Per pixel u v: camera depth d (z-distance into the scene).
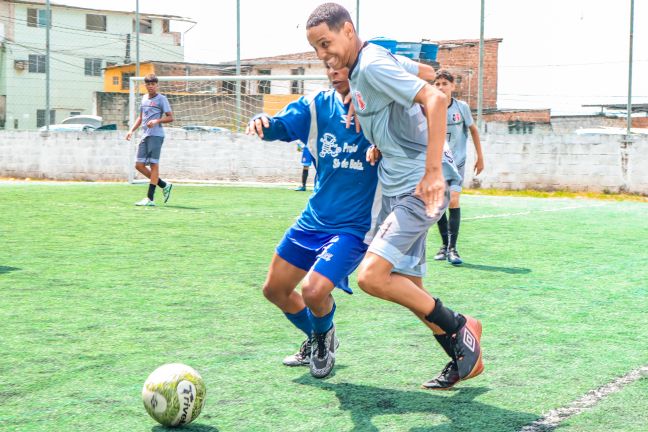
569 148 17.33
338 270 3.38
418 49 23.19
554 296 5.62
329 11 3.09
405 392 3.38
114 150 20.16
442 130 2.92
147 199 12.42
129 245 7.95
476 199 15.63
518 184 17.72
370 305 5.25
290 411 3.12
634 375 3.66
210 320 4.75
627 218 11.55
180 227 9.59
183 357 3.92
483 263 7.17
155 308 5.07
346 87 3.27
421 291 3.20
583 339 4.37
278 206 12.70
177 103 21.73
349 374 3.65
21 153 20.84
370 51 3.09
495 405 3.21
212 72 40.97
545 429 2.93
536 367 3.79
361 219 3.44
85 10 51.50
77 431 2.88
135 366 3.75
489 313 5.05
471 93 41.34
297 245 3.54
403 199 3.21
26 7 49.66
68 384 3.46
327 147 3.46
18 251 7.44
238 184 18.98
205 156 19.95
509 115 41.62
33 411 3.10
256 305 5.20
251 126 3.48
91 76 51.97
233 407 3.16
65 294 5.48
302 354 3.79
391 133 3.21
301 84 23.11
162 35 54.59
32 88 50.09
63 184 17.94
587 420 3.03
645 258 7.49
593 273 6.62
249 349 4.09
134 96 18.45
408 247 3.16
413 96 2.97
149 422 2.98
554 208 13.41
